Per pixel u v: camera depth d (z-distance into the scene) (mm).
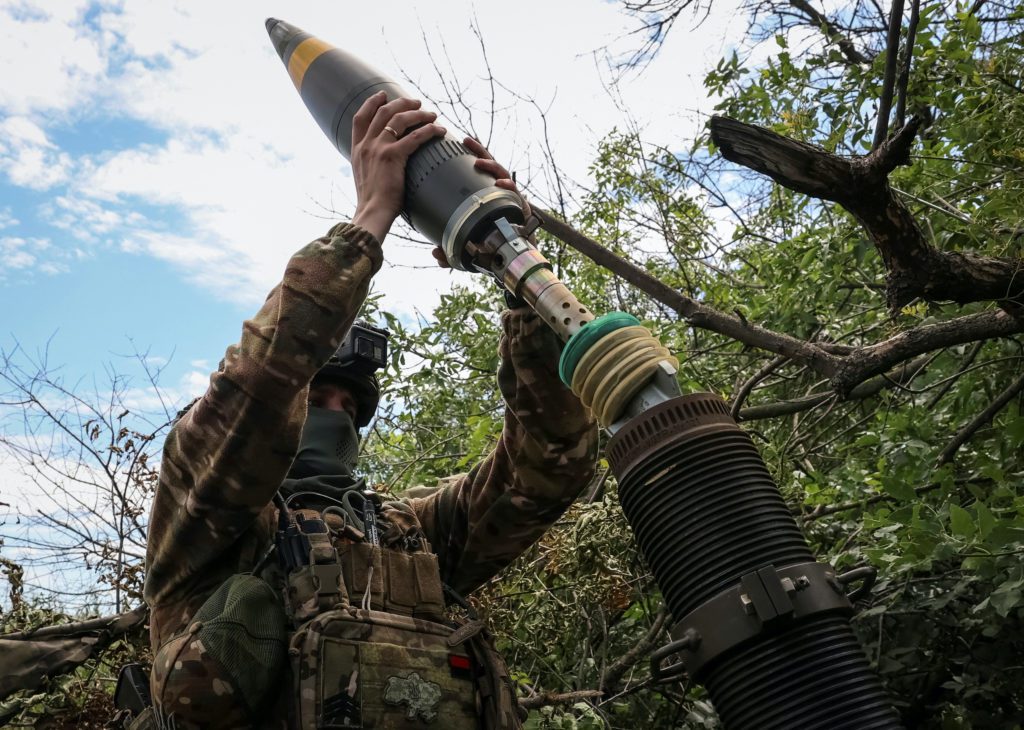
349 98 1922
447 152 1745
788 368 4574
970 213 3537
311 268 1711
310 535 1798
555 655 3650
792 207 4586
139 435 3291
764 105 3967
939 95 3408
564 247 4812
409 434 4820
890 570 2828
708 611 1250
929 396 3830
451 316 4582
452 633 1846
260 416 1681
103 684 2951
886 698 1221
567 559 3250
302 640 1668
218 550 1780
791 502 3844
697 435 1331
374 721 1654
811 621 1228
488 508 2152
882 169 2229
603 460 3660
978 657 3357
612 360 1411
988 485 3479
